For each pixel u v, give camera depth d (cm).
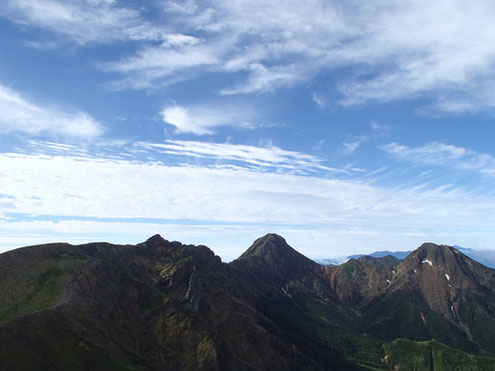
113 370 10075
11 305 11525
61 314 10881
